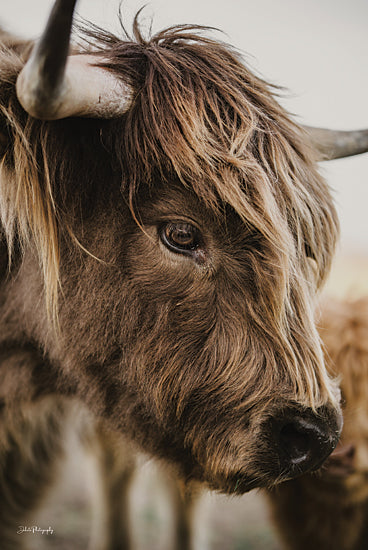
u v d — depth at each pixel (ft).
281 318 6.41
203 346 6.63
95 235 6.92
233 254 6.49
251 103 6.69
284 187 6.49
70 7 4.59
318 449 6.46
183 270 6.60
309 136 7.84
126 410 7.43
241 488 6.89
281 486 9.86
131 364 7.06
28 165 6.54
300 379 6.44
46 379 8.49
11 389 8.54
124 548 12.61
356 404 9.63
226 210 6.36
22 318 8.08
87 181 6.81
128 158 6.51
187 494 7.87
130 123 6.48
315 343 6.63
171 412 7.00
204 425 6.83
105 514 12.57
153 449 7.48
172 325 6.72
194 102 6.40
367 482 9.55
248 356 6.49
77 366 7.53
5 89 6.20
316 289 7.47
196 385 6.70
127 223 6.75
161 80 6.56
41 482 10.27
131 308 6.87
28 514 10.27
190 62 6.78
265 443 6.56
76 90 5.56
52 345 7.74
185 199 6.43
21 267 7.93
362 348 9.71
